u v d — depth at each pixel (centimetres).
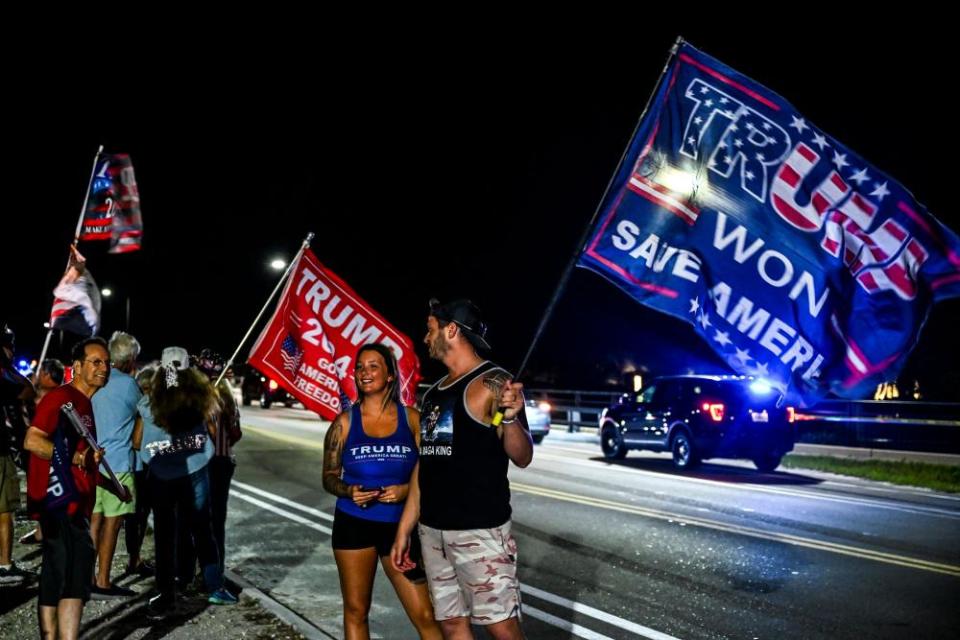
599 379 3656
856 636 600
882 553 852
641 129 468
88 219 1024
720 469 1623
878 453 1800
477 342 429
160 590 615
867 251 468
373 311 710
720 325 474
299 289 700
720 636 599
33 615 605
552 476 1474
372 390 473
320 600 693
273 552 863
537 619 637
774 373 475
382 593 722
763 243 476
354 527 468
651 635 600
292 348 700
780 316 473
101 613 613
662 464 1711
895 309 465
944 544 896
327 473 480
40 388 880
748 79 482
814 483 1405
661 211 471
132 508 666
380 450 470
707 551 862
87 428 495
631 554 850
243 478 1445
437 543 413
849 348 467
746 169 478
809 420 2028
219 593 639
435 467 412
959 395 2211
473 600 404
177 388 614
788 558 830
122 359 670
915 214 464
